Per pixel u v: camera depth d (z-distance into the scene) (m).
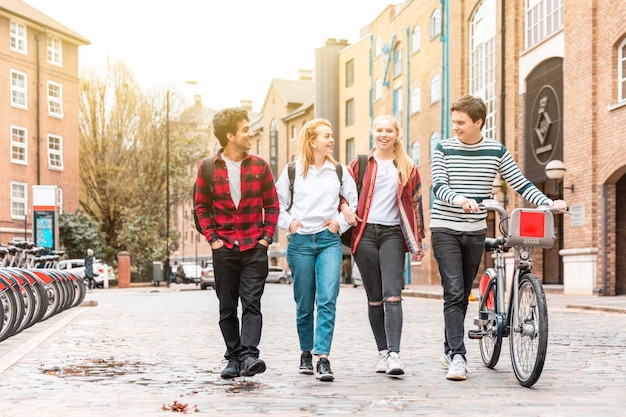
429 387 5.39
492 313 5.93
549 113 23.00
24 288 9.05
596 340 8.67
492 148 5.85
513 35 25.59
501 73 26.39
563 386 5.42
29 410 4.60
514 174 5.82
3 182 39.06
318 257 5.79
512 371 6.16
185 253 100.81
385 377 5.92
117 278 45.88
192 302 20.28
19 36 40.69
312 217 5.73
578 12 20.88
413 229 5.77
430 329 10.66
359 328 10.91
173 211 52.75
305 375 6.07
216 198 5.75
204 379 5.89
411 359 7.11
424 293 23.41
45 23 41.72
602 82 19.75
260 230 5.78
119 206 48.78
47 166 42.22
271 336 9.70
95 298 23.94
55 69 43.09
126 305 18.28
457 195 5.53
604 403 4.75
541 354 5.06
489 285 6.09
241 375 5.72
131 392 5.28
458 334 5.73
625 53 19.12
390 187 5.79
